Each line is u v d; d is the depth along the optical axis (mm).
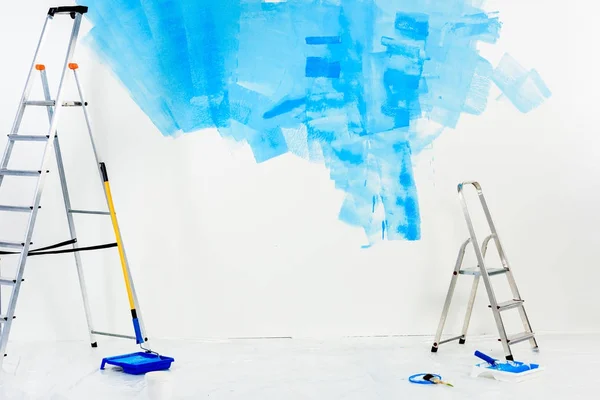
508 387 3379
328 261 4582
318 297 4586
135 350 4246
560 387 3359
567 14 4570
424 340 4469
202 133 4535
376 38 4516
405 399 3213
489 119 4578
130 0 4480
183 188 4551
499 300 4598
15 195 4543
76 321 4562
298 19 4488
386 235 4574
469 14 4543
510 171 4594
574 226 4609
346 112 4531
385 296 4598
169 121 4531
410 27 4523
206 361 3969
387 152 4551
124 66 4512
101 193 4547
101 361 3961
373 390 3363
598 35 4570
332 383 3498
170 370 3773
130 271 4270
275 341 4484
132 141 4539
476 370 3598
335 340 4496
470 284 4590
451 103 4559
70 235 4551
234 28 4488
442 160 4570
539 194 4602
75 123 4531
